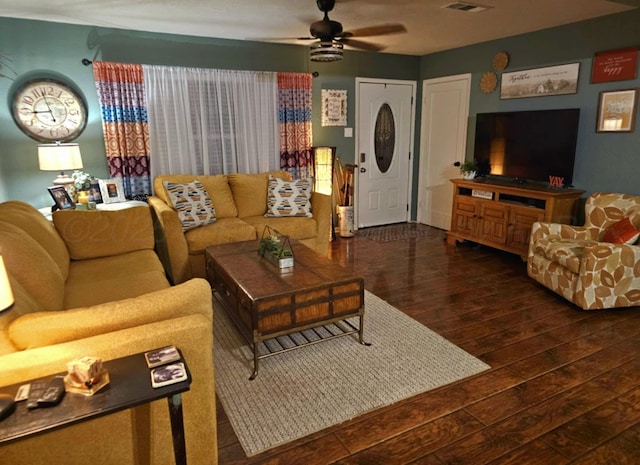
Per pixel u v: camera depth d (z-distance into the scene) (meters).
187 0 3.25
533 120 4.37
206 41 4.58
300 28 4.18
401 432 1.98
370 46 5.21
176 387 1.25
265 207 4.62
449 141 5.71
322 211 4.46
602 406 2.16
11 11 3.52
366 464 1.79
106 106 4.13
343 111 5.58
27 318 1.42
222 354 2.69
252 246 3.41
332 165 5.35
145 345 1.44
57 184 3.89
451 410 2.14
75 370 1.22
